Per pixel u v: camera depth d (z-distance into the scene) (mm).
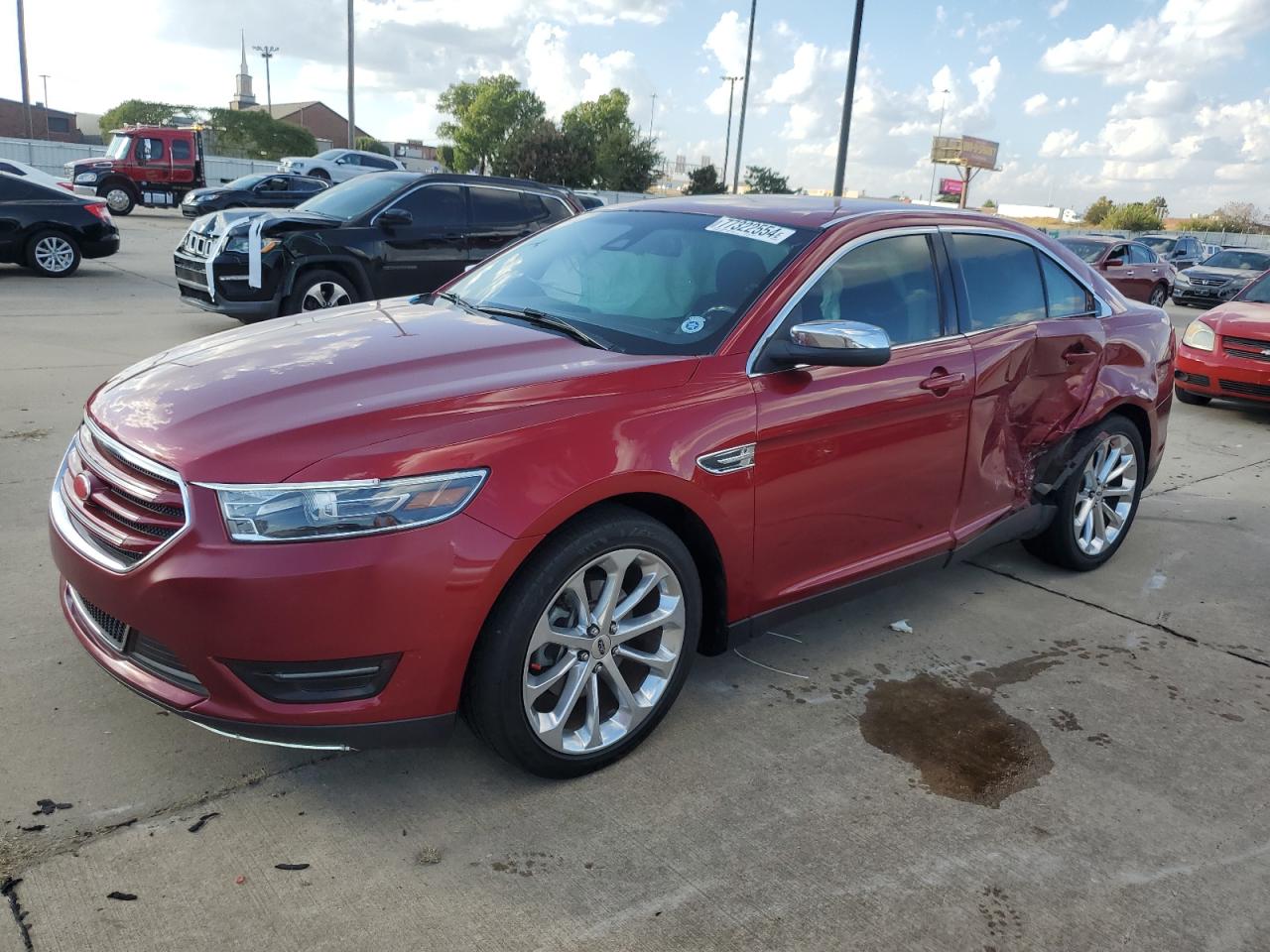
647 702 2941
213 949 2148
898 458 3496
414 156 79125
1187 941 2359
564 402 2674
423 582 2371
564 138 48531
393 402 2541
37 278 13375
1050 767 3072
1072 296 4383
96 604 2541
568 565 2600
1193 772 3090
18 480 4969
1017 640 3988
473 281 4004
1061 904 2455
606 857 2525
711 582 3119
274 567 2279
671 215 3842
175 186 27688
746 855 2564
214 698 2400
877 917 2373
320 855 2467
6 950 2094
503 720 2598
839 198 4023
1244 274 21438
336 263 9367
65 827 2494
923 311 3664
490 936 2234
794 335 3016
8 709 2984
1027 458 4168
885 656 3766
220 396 2652
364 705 2428
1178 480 6691
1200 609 4406
